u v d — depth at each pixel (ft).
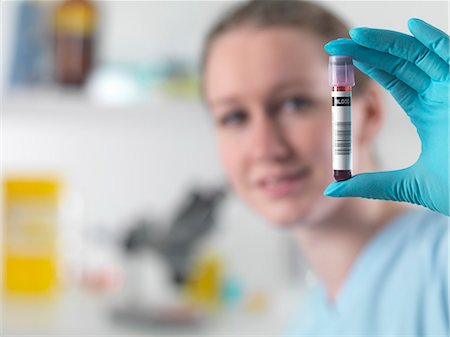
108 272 7.54
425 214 4.79
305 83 4.80
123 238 7.06
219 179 8.21
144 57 7.79
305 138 4.79
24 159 8.18
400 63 3.34
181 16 7.81
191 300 6.98
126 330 6.41
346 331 4.88
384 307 4.69
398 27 7.27
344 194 3.34
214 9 7.79
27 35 7.20
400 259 4.69
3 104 7.13
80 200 8.18
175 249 6.88
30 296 7.18
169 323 6.41
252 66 4.85
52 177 7.34
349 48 3.31
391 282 4.68
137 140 8.25
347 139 3.32
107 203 8.25
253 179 4.93
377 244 4.80
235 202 7.46
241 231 7.35
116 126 8.22
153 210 8.25
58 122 8.17
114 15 7.82
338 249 5.02
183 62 7.46
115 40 7.82
